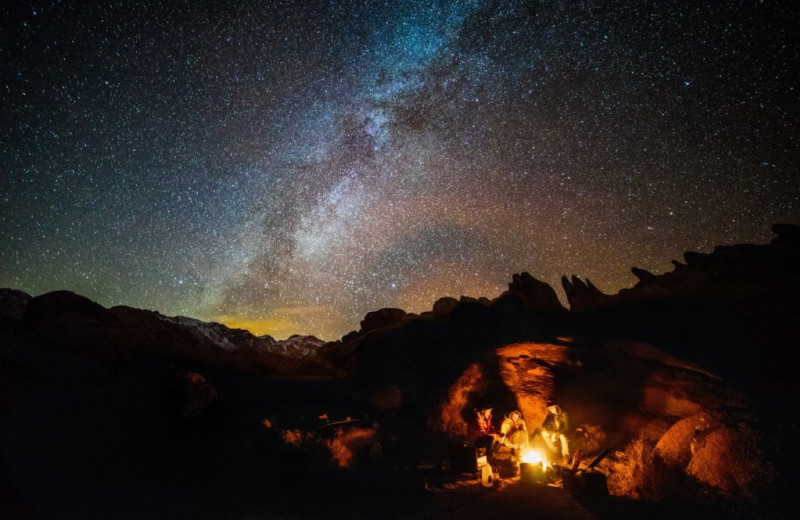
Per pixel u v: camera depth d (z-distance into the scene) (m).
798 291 8.47
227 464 7.54
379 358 11.05
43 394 7.40
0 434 6.40
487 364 10.27
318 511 6.34
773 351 7.76
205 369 10.00
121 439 7.39
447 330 10.75
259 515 5.97
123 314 10.81
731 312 8.18
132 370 8.90
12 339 8.06
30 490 5.67
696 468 6.85
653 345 8.11
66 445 6.81
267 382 10.41
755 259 9.34
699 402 7.82
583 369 9.42
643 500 7.01
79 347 9.02
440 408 10.20
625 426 9.06
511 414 9.74
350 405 10.21
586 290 10.54
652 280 9.96
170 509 5.87
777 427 6.71
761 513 5.83
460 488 7.71
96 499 5.82
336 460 8.46
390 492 7.30
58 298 9.81
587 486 7.21
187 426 8.33
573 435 9.40
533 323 9.52
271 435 8.49
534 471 8.17
